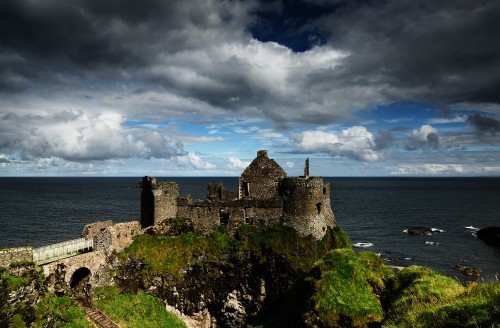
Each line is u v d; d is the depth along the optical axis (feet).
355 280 97.35
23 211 451.12
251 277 150.82
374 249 289.94
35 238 290.15
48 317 102.89
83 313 115.44
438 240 321.93
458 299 52.54
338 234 174.29
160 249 150.30
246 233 157.48
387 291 94.22
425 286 78.02
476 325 38.22
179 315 142.92
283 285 146.82
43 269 110.52
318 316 91.81
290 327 106.83
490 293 49.34
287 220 156.97
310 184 155.63
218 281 150.20
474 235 344.28
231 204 162.71
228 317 150.30
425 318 51.29
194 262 149.59
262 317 146.51
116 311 125.08
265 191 174.09
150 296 140.05
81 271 135.54
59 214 428.15
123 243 145.28
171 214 164.76
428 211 519.19
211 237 158.51
